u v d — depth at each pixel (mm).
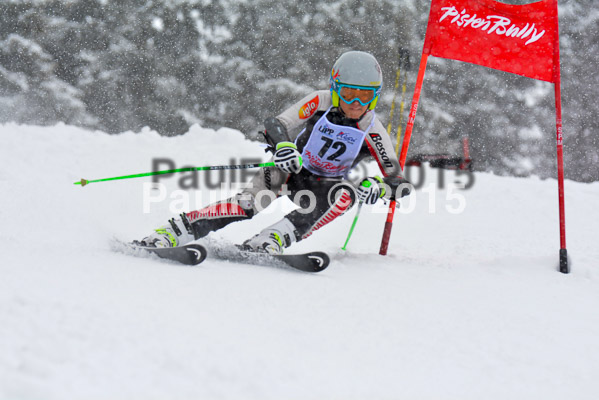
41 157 15883
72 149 16953
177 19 58906
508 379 5066
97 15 57469
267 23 59562
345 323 5934
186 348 4434
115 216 12750
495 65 10773
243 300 6258
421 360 5203
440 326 6336
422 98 58312
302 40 59844
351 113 9391
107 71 57094
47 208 11852
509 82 60250
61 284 5672
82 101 56250
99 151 17297
